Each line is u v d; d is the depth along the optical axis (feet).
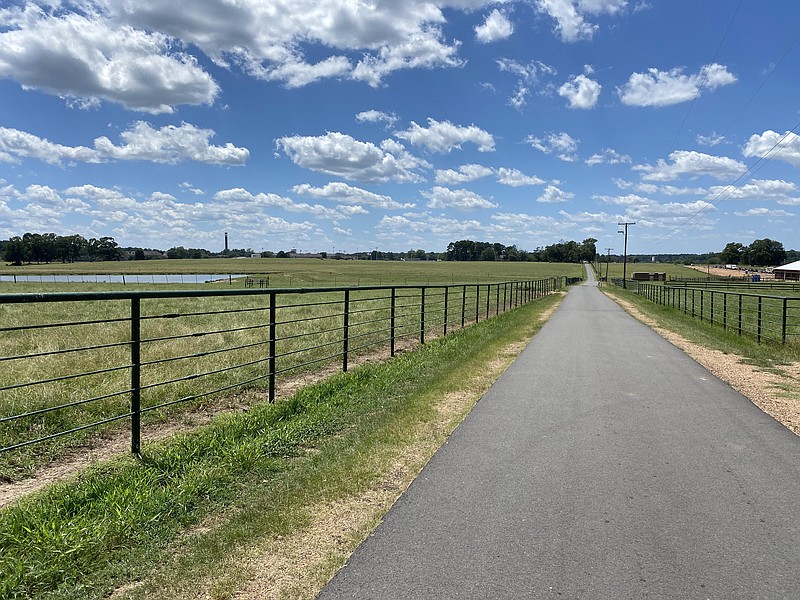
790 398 26.99
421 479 15.98
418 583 10.57
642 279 340.39
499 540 12.32
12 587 10.19
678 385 29.78
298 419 21.59
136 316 17.74
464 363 36.24
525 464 17.33
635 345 46.57
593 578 10.79
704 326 64.49
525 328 60.18
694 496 14.87
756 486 15.64
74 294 14.92
